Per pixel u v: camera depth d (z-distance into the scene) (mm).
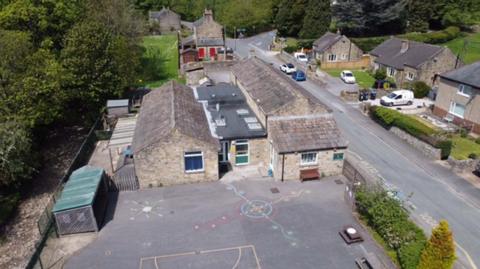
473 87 40438
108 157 35969
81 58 43156
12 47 36156
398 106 50906
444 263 19047
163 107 35562
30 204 31109
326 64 71500
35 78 35781
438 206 28094
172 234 24391
